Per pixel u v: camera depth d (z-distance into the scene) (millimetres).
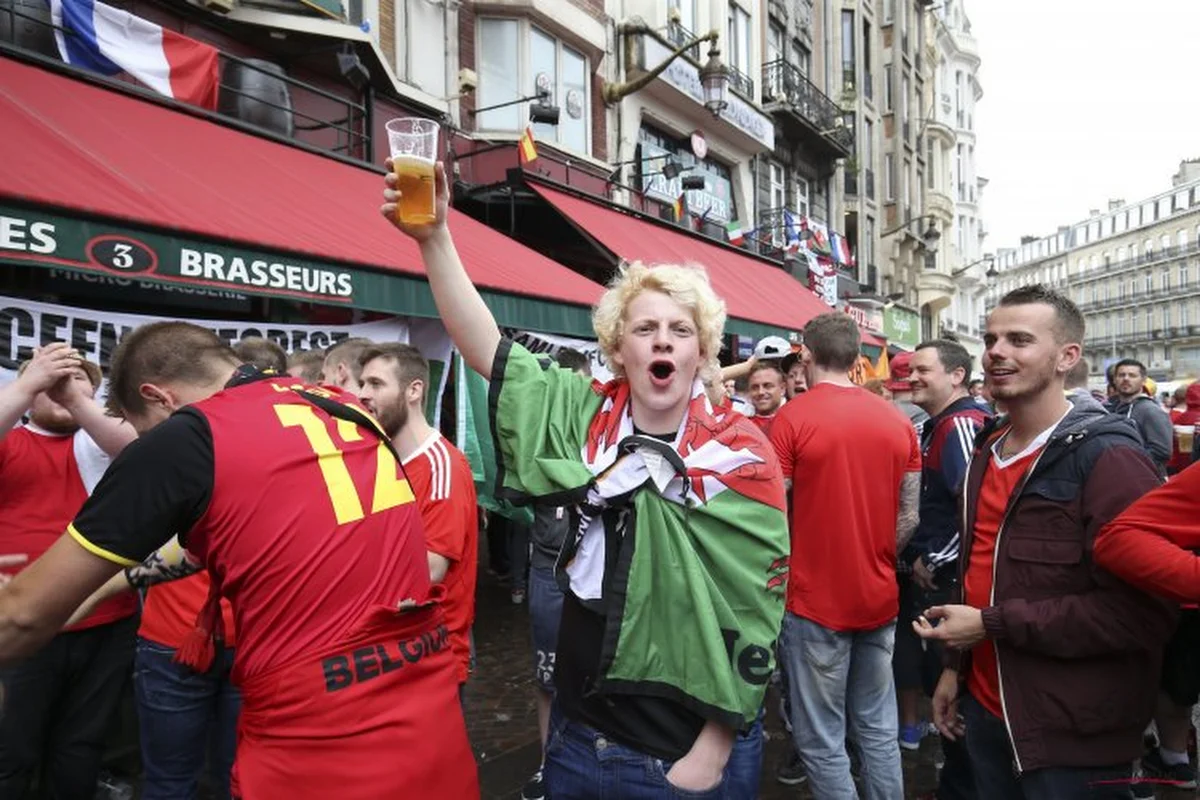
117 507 1471
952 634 2139
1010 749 2189
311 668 1554
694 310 1742
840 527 2906
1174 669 2176
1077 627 1956
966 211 43844
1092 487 2014
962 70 43312
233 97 6906
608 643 1650
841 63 24438
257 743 1581
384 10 8859
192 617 2486
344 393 1969
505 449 1818
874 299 22234
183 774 2557
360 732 1562
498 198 9680
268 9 7242
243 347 3080
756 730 1838
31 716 2783
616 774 1683
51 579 1440
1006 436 2363
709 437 1709
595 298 7664
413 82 9195
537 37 11039
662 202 13656
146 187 4473
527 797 3568
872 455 2945
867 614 2934
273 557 1553
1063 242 111375
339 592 1603
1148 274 93312
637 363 1714
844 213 24266
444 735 1692
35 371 2506
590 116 12117
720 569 1660
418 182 1816
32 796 3289
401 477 1828
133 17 5855
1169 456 6184
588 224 9430
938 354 3762
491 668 5469
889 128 28375
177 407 1935
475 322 1896
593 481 1707
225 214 4703
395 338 6000
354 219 5891
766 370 4672
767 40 19234
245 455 1567
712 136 15766
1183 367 87438
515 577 7121
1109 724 1996
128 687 3861
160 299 5980
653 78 12203
